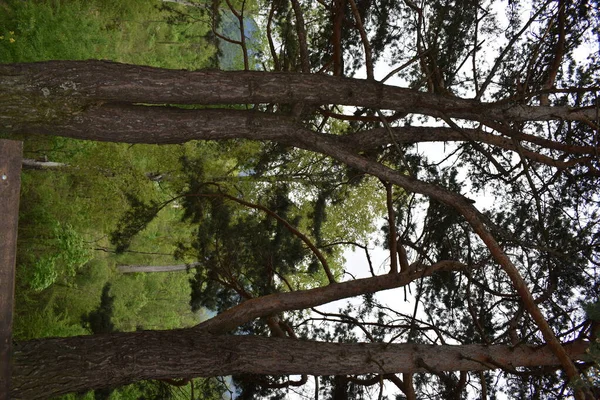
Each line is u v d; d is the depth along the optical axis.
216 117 6.91
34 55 13.15
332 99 7.08
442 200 7.28
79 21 14.97
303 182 13.93
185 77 6.46
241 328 9.80
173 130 6.71
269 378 9.16
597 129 7.47
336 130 14.67
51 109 6.02
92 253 16.14
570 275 8.05
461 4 8.36
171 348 6.39
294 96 6.89
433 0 9.01
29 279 13.45
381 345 7.22
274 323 8.38
